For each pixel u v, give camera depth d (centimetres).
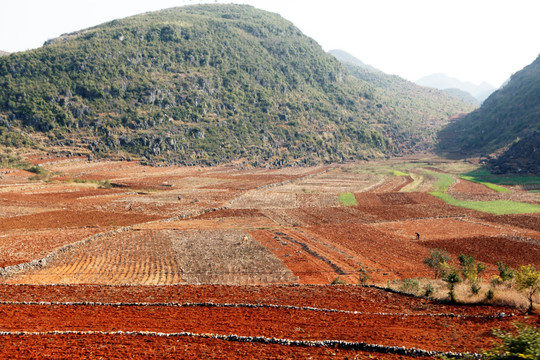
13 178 10938
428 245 5384
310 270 4262
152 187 11319
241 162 17675
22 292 3053
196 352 1836
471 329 2103
